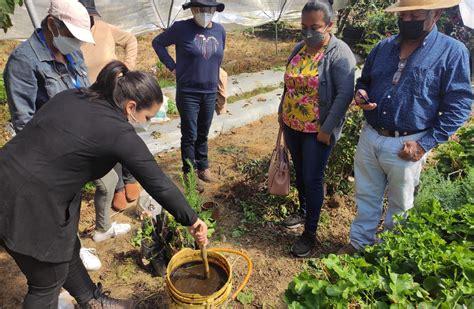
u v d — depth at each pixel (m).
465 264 2.52
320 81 3.14
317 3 2.94
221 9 4.26
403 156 2.92
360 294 2.55
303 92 3.25
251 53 10.41
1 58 9.37
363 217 3.38
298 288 2.54
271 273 3.41
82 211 4.15
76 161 2.03
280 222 4.03
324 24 2.99
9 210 2.03
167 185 2.21
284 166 3.68
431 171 4.04
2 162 2.06
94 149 2.02
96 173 2.18
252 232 3.91
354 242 3.45
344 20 11.23
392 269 2.66
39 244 2.10
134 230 3.87
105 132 2.02
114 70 2.09
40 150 2.01
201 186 4.55
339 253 3.58
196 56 4.08
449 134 2.79
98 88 2.13
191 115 4.29
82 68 3.05
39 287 2.29
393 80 2.87
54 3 2.51
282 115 3.68
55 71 2.78
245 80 8.20
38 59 2.66
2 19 3.22
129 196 4.29
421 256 2.65
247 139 6.01
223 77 4.63
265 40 11.96
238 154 5.48
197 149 4.64
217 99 4.74
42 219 2.07
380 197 3.32
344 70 3.07
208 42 4.12
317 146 3.34
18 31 7.16
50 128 2.02
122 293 3.15
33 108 2.74
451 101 2.74
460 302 2.40
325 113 3.23
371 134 3.11
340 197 4.36
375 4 11.00
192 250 2.79
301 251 3.57
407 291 2.44
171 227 3.28
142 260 3.35
